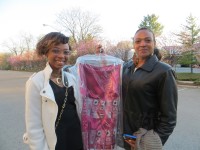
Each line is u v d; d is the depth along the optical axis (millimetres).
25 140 2230
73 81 2291
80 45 33031
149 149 2166
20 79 26062
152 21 45344
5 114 8062
